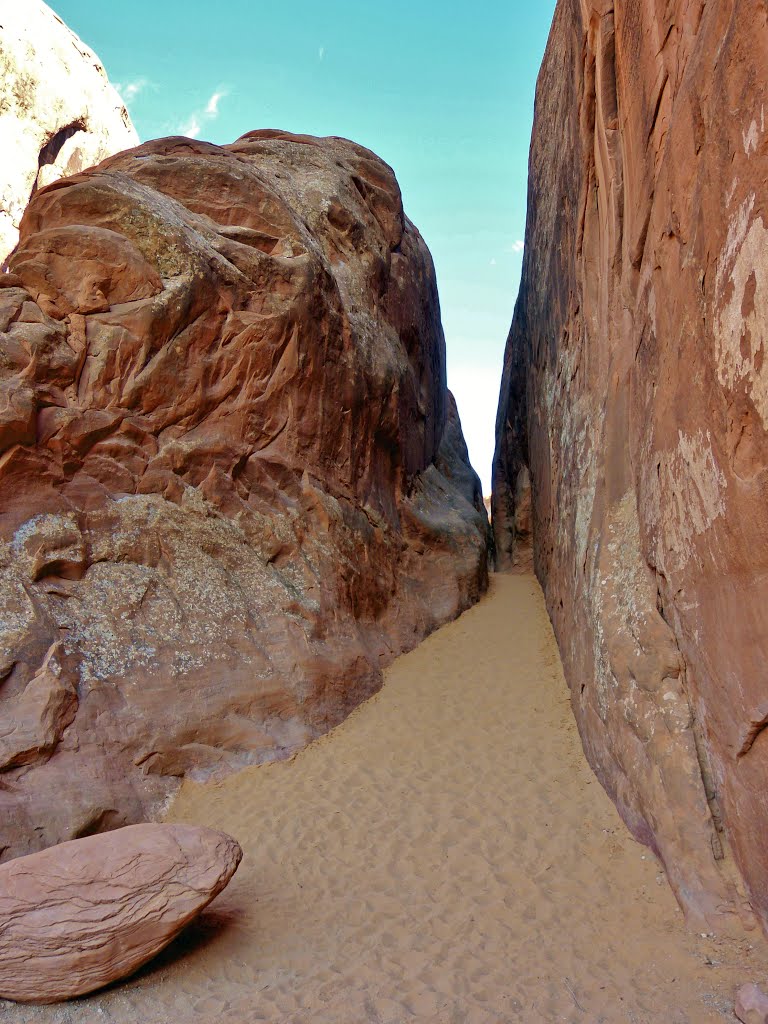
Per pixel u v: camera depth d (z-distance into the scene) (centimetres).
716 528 483
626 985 464
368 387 1128
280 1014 452
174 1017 448
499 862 608
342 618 942
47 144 2073
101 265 871
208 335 923
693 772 534
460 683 947
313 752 791
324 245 1191
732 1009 427
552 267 1195
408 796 711
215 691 770
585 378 945
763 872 457
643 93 662
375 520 1108
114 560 796
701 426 501
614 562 710
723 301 457
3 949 446
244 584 867
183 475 884
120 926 456
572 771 723
